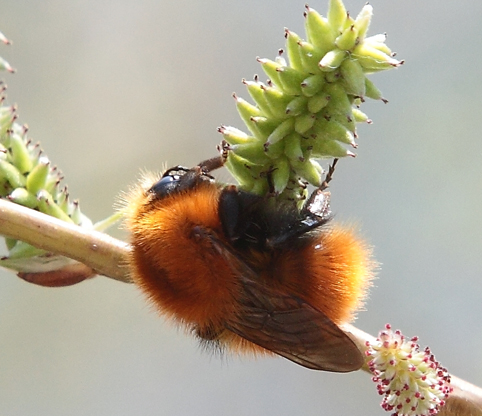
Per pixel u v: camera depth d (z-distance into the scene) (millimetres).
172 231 367
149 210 369
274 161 366
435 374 364
